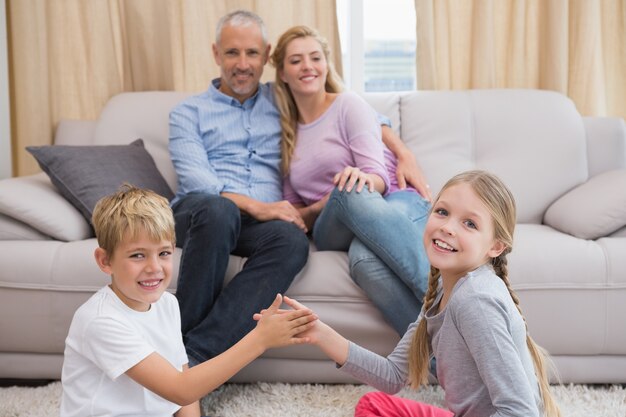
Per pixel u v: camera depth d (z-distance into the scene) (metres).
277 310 1.36
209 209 1.95
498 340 1.22
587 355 2.03
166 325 1.42
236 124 2.44
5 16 2.90
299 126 2.44
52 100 2.98
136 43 2.96
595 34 2.93
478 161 2.65
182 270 1.92
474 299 1.25
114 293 1.35
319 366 2.03
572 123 2.67
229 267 2.04
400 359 1.52
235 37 2.37
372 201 1.99
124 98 2.76
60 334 2.04
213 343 1.83
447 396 1.37
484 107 2.71
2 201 2.10
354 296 2.00
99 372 1.31
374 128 2.32
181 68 3.01
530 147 2.62
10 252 2.04
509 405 1.18
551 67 2.95
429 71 2.96
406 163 2.40
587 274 1.98
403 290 1.95
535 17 2.99
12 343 2.06
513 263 1.98
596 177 2.49
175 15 2.97
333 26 2.96
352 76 3.19
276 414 1.82
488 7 2.91
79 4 2.97
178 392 1.27
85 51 2.99
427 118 2.69
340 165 2.30
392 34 3.22
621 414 1.81
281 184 2.46
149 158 2.52
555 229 2.36
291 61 2.34
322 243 2.17
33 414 1.84
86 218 2.24
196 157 2.35
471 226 1.33
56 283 2.02
